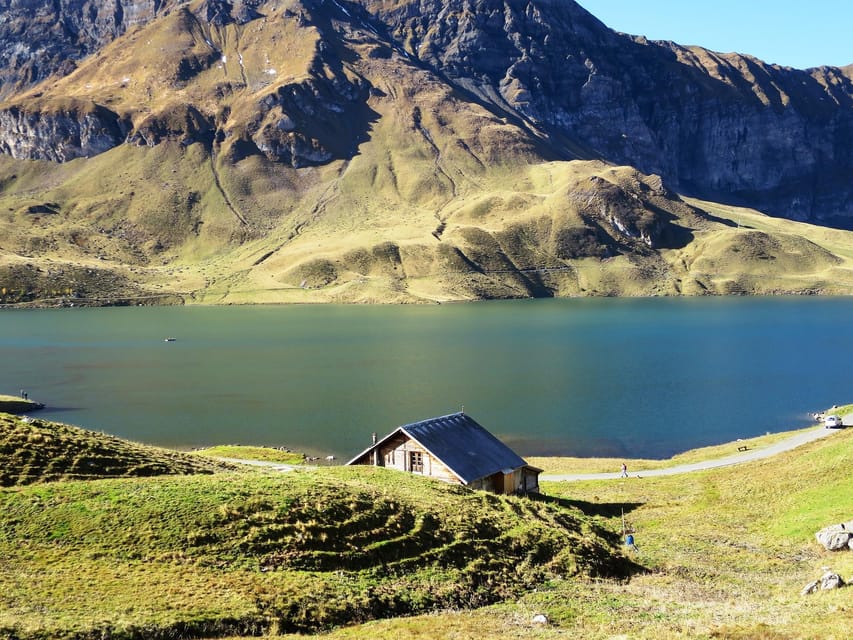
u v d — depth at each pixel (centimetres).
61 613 3616
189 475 6006
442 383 18625
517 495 7381
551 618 3962
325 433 13375
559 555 5141
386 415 14900
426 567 4609
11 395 17200
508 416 14662
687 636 3400
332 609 3938
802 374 19600
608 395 16850
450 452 7138
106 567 4197
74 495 5075
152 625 3569
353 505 5106
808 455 8662
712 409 15212
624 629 3666
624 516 7194
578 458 11250
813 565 5247
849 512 6150
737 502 7438
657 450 12012
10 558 4253
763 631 3388
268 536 4616
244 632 3662
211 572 4203
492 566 4778
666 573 5216
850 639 3130
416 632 3666
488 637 3566
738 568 5322
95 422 14450
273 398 16875
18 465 5722
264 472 6806
